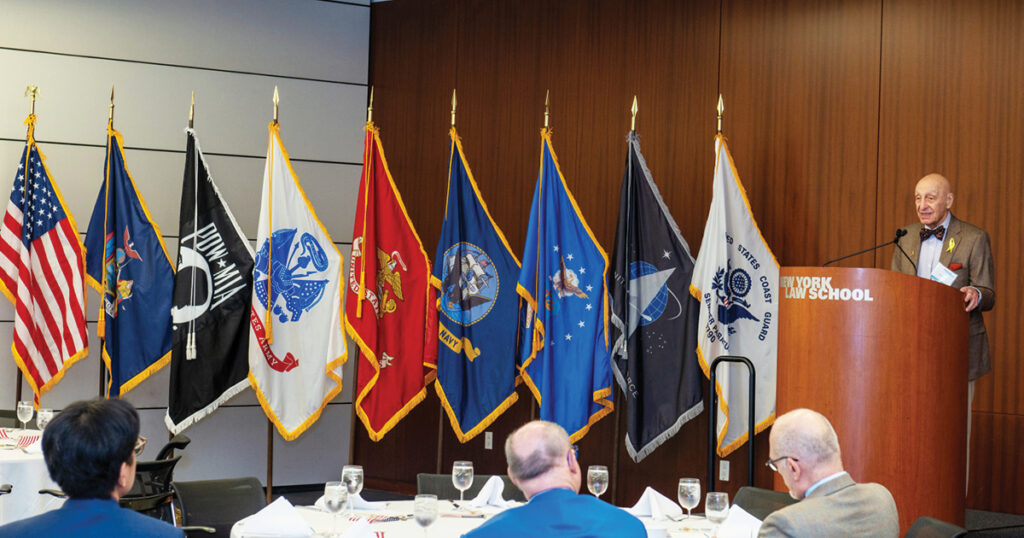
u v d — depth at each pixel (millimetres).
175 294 6758
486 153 7898
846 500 2799
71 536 2137
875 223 6430
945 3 6230
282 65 8172
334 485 3314
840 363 4195
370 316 6582
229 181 8008
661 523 3631
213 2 8016
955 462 4262
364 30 8422
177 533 2250
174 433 6688
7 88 7531
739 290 6297
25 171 6863
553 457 2605
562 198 6488
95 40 7730
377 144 6738
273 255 6711
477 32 7977
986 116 6059
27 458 4988
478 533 2539
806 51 6715
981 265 5191
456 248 6668
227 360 6801
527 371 6480
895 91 6387
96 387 7609
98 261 7008
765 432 6727
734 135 6957
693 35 7148
